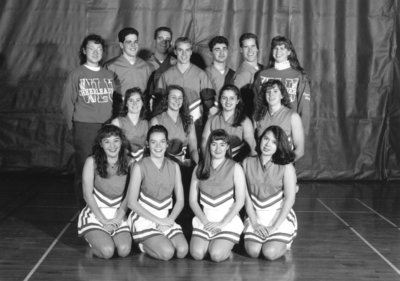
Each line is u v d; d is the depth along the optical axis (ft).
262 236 13.65
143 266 13.00
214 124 15.17
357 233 15.70
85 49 16.34
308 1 21.30
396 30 21.56
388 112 21.89
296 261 13.46
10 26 21.26
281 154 13.64
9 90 21.52
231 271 12.77
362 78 21.67
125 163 13.80
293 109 15.72
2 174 21.85
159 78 16.66
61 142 21.77
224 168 13.73
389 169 22.04
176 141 15.39
